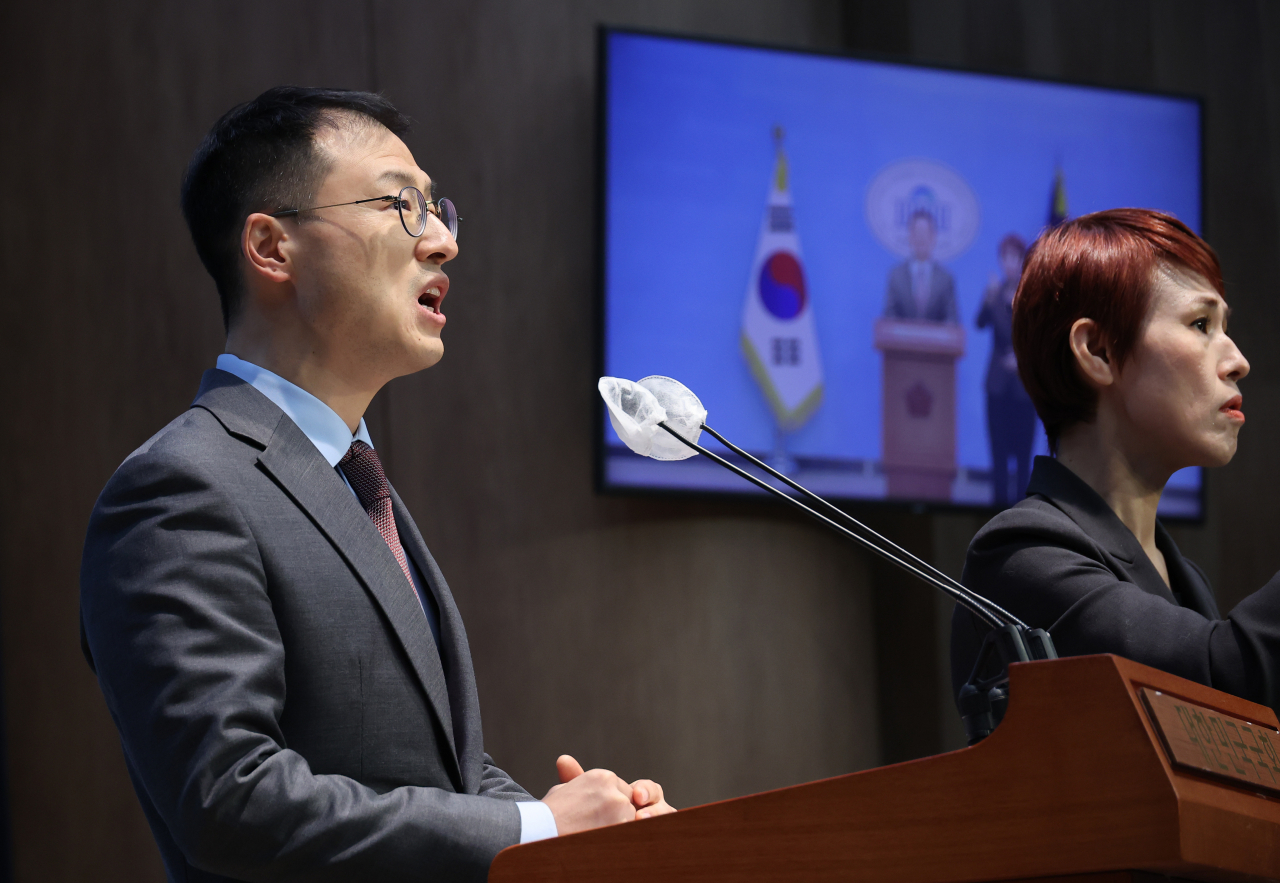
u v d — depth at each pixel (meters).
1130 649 1.60
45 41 4.18
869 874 1.05
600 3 4.70
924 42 5.07
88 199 4.14
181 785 1.29
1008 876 1.01
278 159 1.75
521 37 4.58
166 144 4.20
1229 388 1.84
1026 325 1.94
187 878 1.46
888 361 4.54
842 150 4.60
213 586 1.40
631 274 4.38
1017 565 1.76
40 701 3.89
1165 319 1.84
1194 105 4.91
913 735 4.60
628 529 4.45
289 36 4.33
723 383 4.41
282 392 1.69
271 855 1.27
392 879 1.30
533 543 4.34
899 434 4.53
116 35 4.21
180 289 4.16
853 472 4.48
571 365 4.48
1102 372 1.86
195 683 1.33
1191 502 4.72
